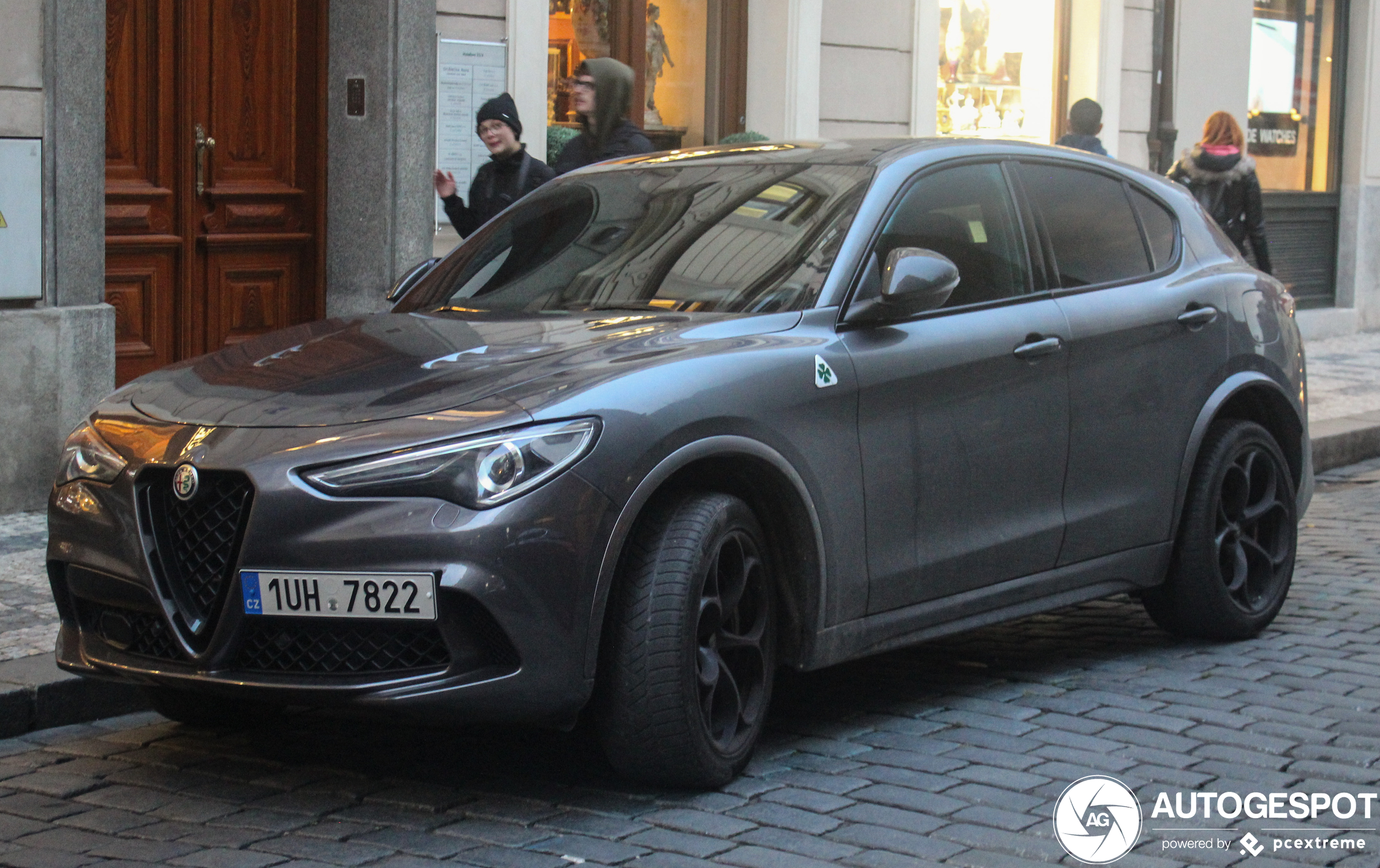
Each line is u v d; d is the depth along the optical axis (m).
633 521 4.16
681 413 4.27
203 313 9.47
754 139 11.48
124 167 9.08
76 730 5.10
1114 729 5.02
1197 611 6.02
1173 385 5.86
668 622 4.18
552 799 4.35
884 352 4.87
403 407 4.16
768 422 4.48
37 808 4.32
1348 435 10.99
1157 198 6.24
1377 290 17.88
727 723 4.45
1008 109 14.69
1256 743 4.89
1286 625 6.44
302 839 4.05
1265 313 6.34
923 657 5.96
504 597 3.95
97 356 8.07
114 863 3.89
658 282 5.06
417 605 3.93
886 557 4.87
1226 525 6.11
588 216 5.59
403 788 4.46
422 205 9.89
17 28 7.67
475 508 3.96
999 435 5.21
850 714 5.19
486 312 5.15
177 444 4.24
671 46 12.16
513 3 10.30
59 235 7.89
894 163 5.28
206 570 4.16
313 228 9.94
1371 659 5.91
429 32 9.82
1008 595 5.30
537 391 4.16
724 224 5.22
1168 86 15.23
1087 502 5.56
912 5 13.32
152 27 9.12
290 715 5.21
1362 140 17.86
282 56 9.72
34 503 7.88
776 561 4.67
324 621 4.00
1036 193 5.71
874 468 4.81
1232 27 16.34
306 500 4.00
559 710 4.07
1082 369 5.51
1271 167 17.23
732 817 4.21
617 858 3.91
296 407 4.26
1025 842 4.04
